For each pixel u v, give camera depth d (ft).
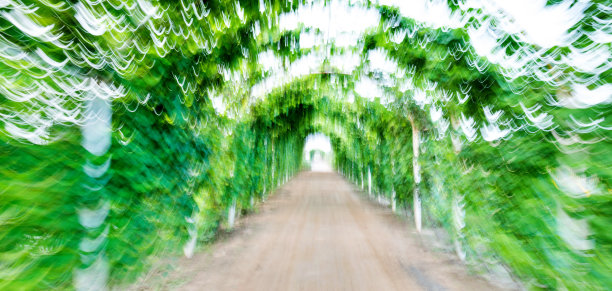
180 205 12.67
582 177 7.50
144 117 9.96
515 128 9.92
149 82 9.81
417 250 18.97
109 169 8.13
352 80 32.30
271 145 48.85
